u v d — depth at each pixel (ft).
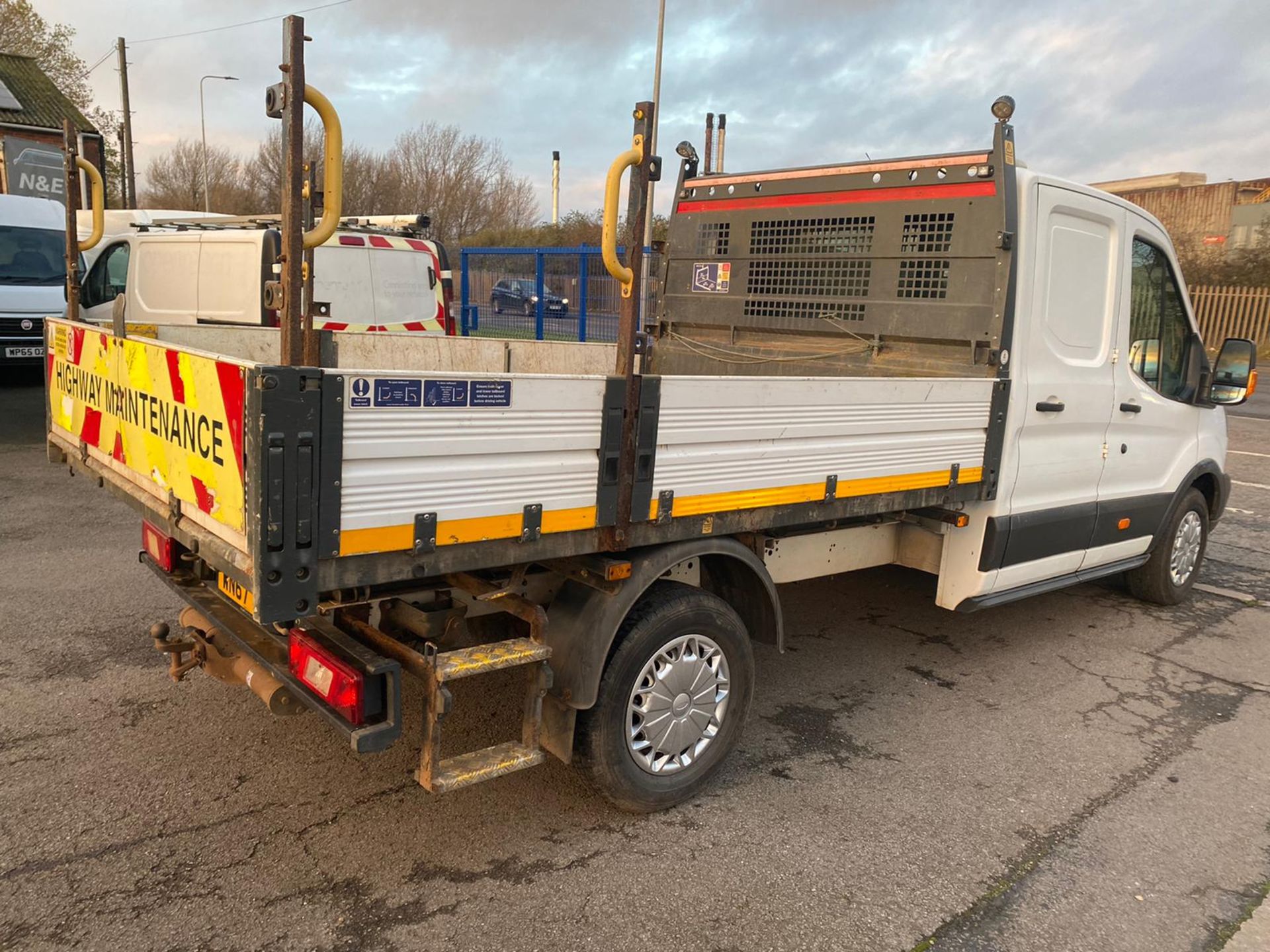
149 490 9.90
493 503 8.57
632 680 10.55
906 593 20.90
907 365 15.23
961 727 14.21
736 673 11.83
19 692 13.58
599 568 10.09
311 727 12.92
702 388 9.98
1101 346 16.22
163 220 36.83
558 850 10.43
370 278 28.78
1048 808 11.89
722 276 18.35
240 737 12.54
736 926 9.27
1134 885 10.29
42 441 32.48
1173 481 19.21
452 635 10.16
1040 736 13.99
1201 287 86.53
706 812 11.43
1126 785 12.60
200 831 10.41
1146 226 16.87
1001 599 15.34
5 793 10.96
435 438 8.05
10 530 22.00
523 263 54.19
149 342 9.33
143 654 15.03
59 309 38.73
